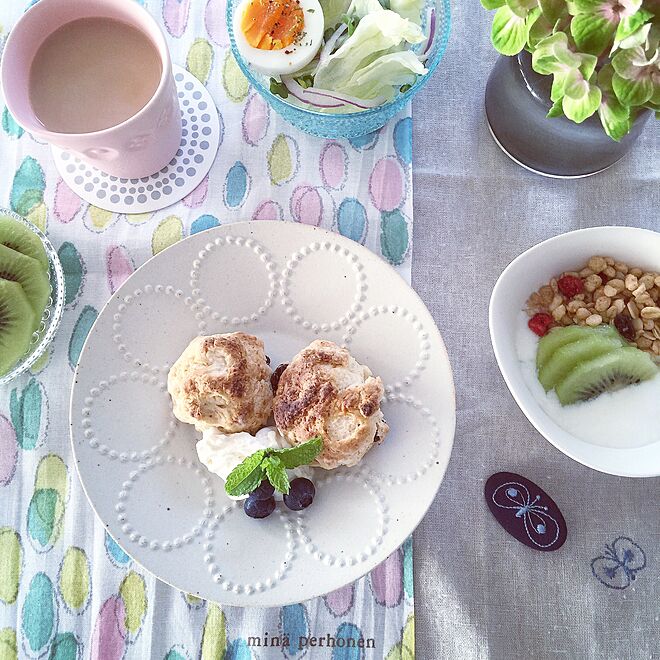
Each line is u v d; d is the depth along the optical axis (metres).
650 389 0.46
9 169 0.52
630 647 0.47
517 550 0.48
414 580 0.48
